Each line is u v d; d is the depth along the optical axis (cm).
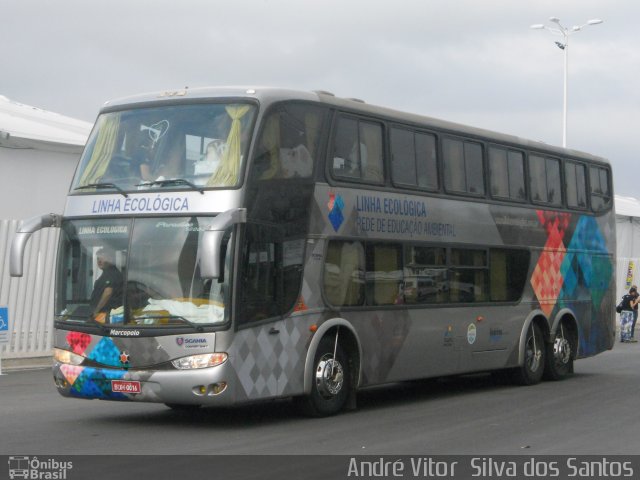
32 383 1722
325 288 1307
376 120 1423
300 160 1278
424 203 1509
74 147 2903
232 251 1170
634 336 3469
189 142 1231
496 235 1681
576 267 1930
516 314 1733
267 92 1245
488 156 1678
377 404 1495
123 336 1190
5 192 2761
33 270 2033
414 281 1480
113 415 1340
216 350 1155
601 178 2047
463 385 1800
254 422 1275
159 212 1205
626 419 1315
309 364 1277
